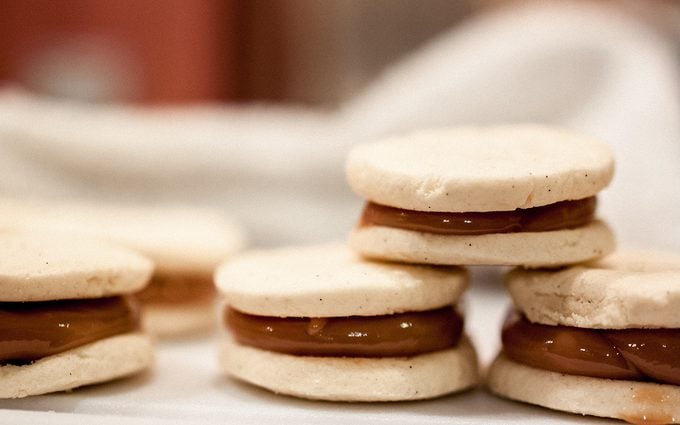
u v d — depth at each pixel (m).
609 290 0.26
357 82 0.62
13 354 0.27
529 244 0.27
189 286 0.33
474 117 0.44
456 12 0.59
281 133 0.44
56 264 0.27
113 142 0.42
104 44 0.60
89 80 0.60
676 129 0.40
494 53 0.44
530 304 0.27
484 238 0.27
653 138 0.39
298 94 0.64
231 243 0.35
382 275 0.27
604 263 0.28
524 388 0.27
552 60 0.43
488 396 0.28
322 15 0.62
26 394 0.27
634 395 0.26
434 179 0.26
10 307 0.27
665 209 0.38
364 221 0.28
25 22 0.59
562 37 0.43
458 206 0.26
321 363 0.27
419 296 0.27
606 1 0.49
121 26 0.61
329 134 0.44
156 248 0.33
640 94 0.40
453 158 0.27
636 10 0.47
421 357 0.27
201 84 0.63
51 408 0.27
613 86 0.42
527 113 0.43
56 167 0.41
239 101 0.64
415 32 0.60
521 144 0.29
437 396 0.27
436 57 0.47
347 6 0.61
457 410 0.27
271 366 0.27
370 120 0.44
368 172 0.27
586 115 0.42
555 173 0.26
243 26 0.63
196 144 0.42
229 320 0.28
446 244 0.27
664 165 0.39
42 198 0.41
